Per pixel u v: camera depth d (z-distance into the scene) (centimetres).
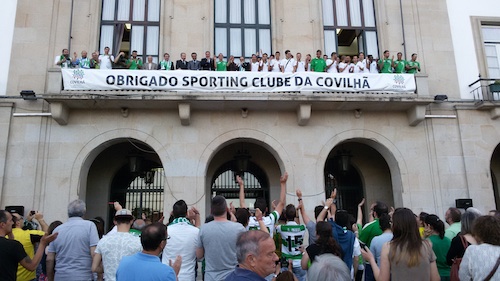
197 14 1396
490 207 1287
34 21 1303
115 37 1292
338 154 1452
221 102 1223
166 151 1240
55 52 1291
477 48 1442
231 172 1498
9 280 483
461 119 1350
